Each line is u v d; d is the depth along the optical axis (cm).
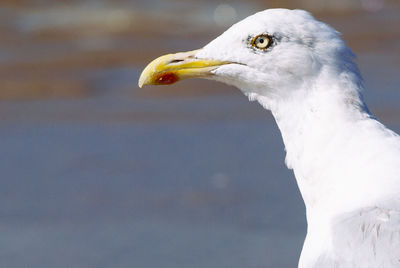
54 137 1700
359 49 2533
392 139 642
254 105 1916
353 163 640
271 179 1428
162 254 1164
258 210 1301
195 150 1590
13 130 1745
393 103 1825
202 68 718
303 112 670
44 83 2122
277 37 679
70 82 2133
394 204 589
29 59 2409
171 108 1902
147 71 735
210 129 1727
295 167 679
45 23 2950
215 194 1366
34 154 1591
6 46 2612
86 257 1161
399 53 2439
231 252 1163
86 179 1452
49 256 1164
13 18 3016
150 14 3144
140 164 1519
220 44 711
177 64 725
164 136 1686
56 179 1455
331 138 652
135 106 1927
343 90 661
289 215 1281
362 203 610
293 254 1152
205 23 3086
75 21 2994
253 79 694
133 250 1180
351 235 586
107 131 1733
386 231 569
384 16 3147
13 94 2031
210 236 1217
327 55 666
